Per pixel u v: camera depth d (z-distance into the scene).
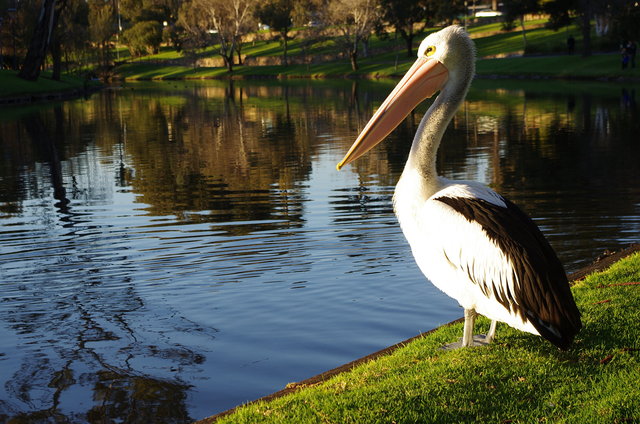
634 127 22.48
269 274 8.56
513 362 4.42
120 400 5.54
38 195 14.62
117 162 19.36
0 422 5.26
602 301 5.52
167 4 109.19
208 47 104.69
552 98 35.03
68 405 5.46
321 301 7.55
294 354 6.27
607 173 14.53
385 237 10.05
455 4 72.38
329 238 10.12
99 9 101.94
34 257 9.73
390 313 7.13
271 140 23.42
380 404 3.97
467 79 4.54
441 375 4.30
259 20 89.94
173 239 10.48
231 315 7.28
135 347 6.57
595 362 4.36
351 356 6.19
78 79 69.44
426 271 4.41
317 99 42.88
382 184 14.34
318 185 14.54
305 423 3.85
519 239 3.95
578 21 56.66
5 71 54.25
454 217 4.11
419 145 4.49
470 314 4.59
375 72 69.00
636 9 44.66
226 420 4.11
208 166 18.02
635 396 3.83
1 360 6.38
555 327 3.88
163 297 7.93
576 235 9.66
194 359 6.26
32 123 31.88
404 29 79.44
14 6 66.88
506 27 65.75
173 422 5.13
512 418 3.74
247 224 11.25
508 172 15.25
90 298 7.99
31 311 7.64
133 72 93.81
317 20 90.31
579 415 3.70
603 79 45.44
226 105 40.44
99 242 10.45
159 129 28.14
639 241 9.20
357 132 24.89
